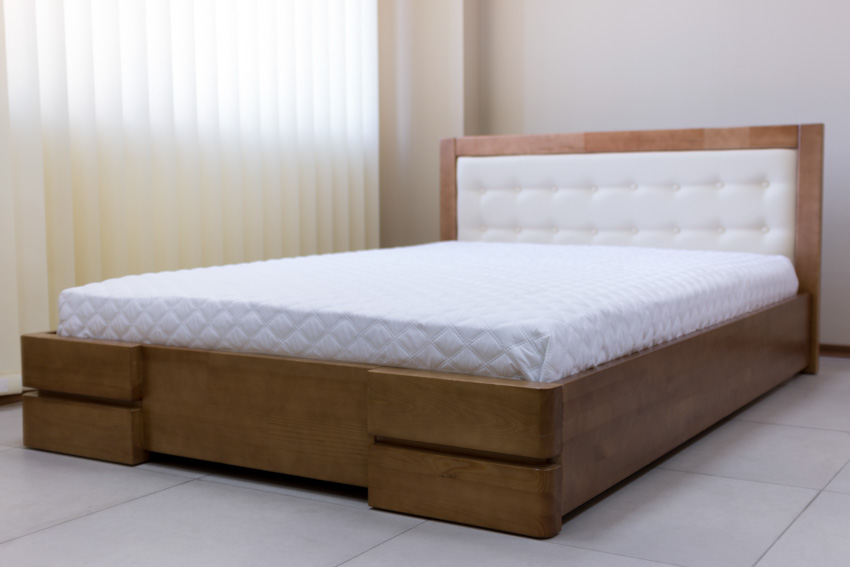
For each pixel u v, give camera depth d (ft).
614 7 13.30
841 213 11.93
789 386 9.80
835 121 11.92
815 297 10.50
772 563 4.74
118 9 9.66
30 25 8.73
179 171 10.54
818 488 6.07
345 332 5.92
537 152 12.04
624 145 11.50
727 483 6.20
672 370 6.63
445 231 12.75
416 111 14.35
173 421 6.59
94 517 5.54
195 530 5.30
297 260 9.30
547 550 4.94
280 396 6.08
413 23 14.23
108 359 6.74
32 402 7.12
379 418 5.57
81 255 9.55
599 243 11.74
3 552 4.96
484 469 5.23
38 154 8.86
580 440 5.38
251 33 11.35
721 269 8.46
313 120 12.38
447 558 4.83
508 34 14.15
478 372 5.44
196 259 10.64
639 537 5.15
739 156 10.84
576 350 5.49
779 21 12.17
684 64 12.87
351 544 5.06
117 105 9.66
